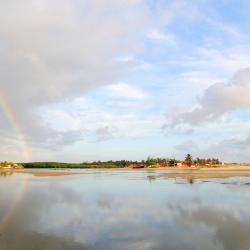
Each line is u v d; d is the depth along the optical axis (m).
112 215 27.88
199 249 17.69
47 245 18.39
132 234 20.95
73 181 76.12
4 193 46.66
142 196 41.84
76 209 31.25
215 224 23.89
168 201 36.56
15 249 17.53
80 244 18.66
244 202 35.09
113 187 57.16
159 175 109.12
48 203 35.69
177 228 22.72
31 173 136.62
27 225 23.62
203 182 68.44
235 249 17.62
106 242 19.14
